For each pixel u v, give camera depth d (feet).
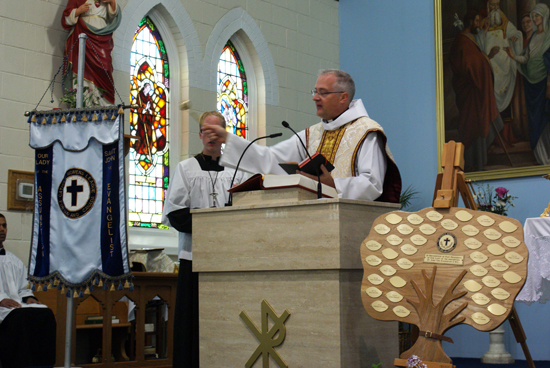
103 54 22.67
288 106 31.09
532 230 16.78
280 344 8.16
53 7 22.82
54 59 22.68
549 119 26.30
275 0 31.14
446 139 29.14
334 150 10.86
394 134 31.01
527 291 16.69
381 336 8.55
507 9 27.86
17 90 21.63
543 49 26.71
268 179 8.65
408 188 30.12
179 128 27.02
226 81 29.50
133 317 19.77
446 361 7.09
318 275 7.96
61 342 15.69
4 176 21.01
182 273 12.25
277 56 30.89
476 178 27.81
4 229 19.03
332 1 33.83
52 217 14.57
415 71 30.78
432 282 7.39
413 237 7.70
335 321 7.75
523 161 26.78
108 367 16.25
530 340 25.44
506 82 27.61
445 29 29.68
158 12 26.84
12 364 16.61
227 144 10.43
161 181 26.25
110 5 22.99
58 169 14.66
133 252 20.53
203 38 27.86
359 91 32.60
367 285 7.74
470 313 7.10
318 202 7.95
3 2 21.58
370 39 32.65
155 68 26.86
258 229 8.49
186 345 11.82
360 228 8.19
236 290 8.68
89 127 14.52
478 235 7.36
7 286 18.62
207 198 13.50
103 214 14.23
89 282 14.16
